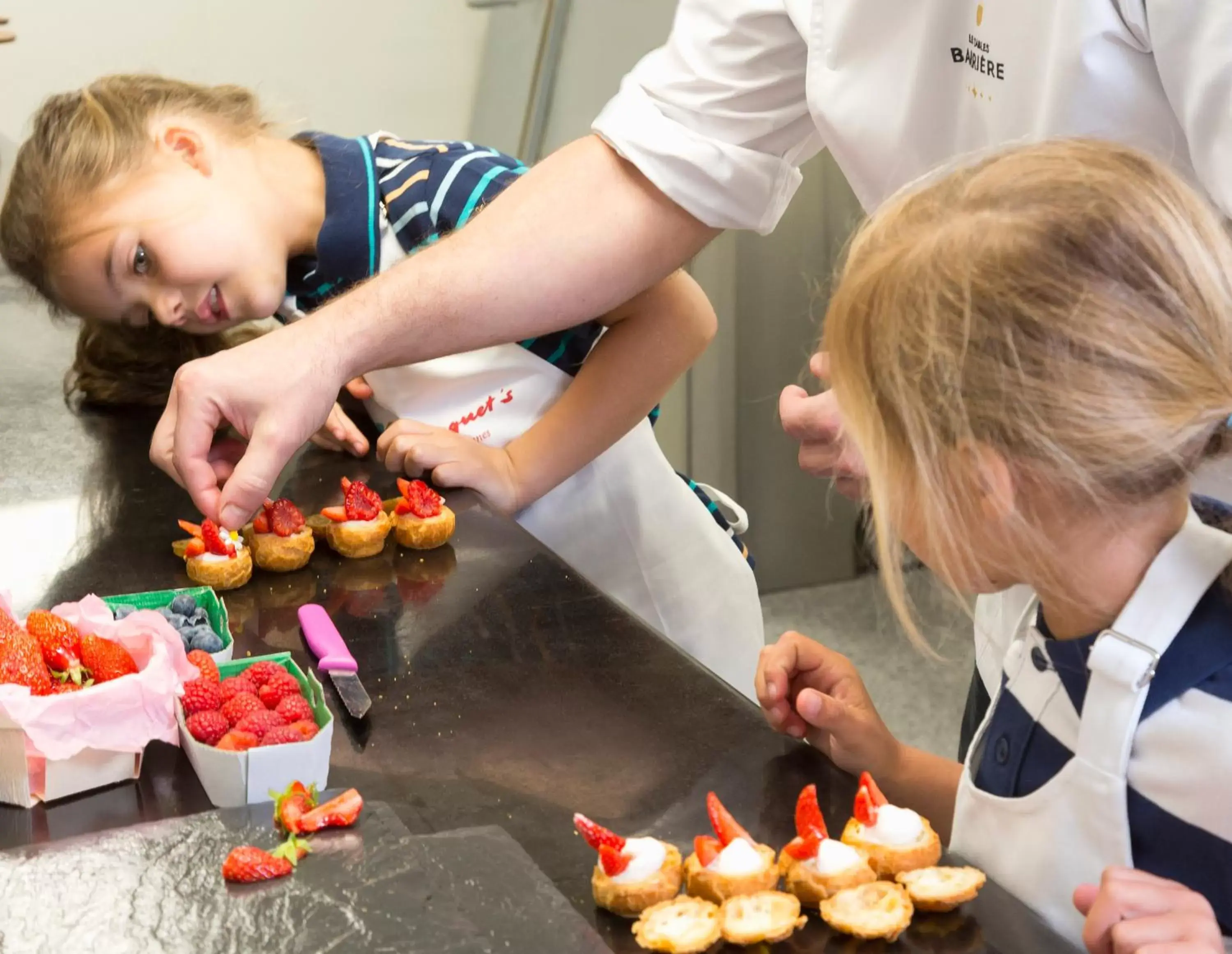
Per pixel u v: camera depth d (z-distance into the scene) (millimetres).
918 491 605
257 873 566
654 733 723
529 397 1229
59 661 688
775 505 2568
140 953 524
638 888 568
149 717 669
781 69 996
